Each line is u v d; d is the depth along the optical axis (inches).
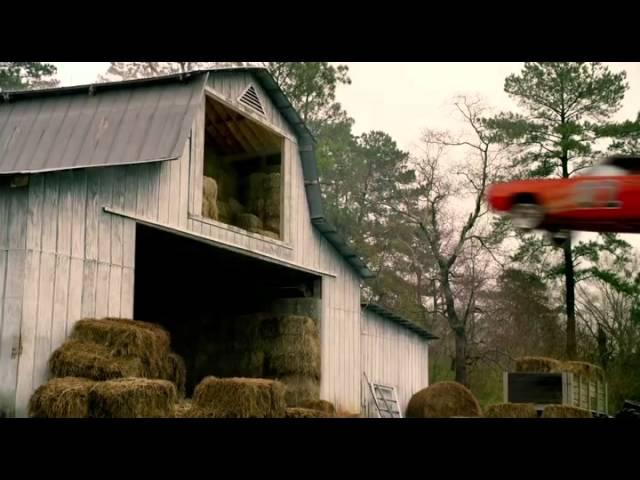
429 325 1504.7
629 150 1104.2
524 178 1145.4
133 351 394.3
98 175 431.2
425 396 815.1
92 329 398.3
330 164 1375.5
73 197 412.8
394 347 860.0
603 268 1197.1
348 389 709.9
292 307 693.9
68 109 483.2
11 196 390.0
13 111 490.3
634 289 1173.1
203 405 398.9
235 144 676.7
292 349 644.7
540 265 1228.5
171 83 487.2
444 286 1243.8
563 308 1284.4
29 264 383.9
